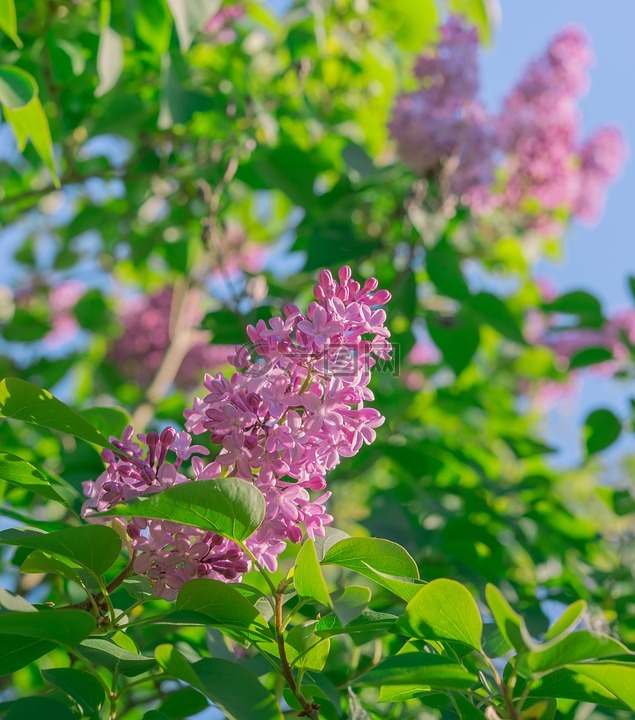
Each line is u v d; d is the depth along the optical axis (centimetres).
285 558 112
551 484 171
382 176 154
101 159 188
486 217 204
